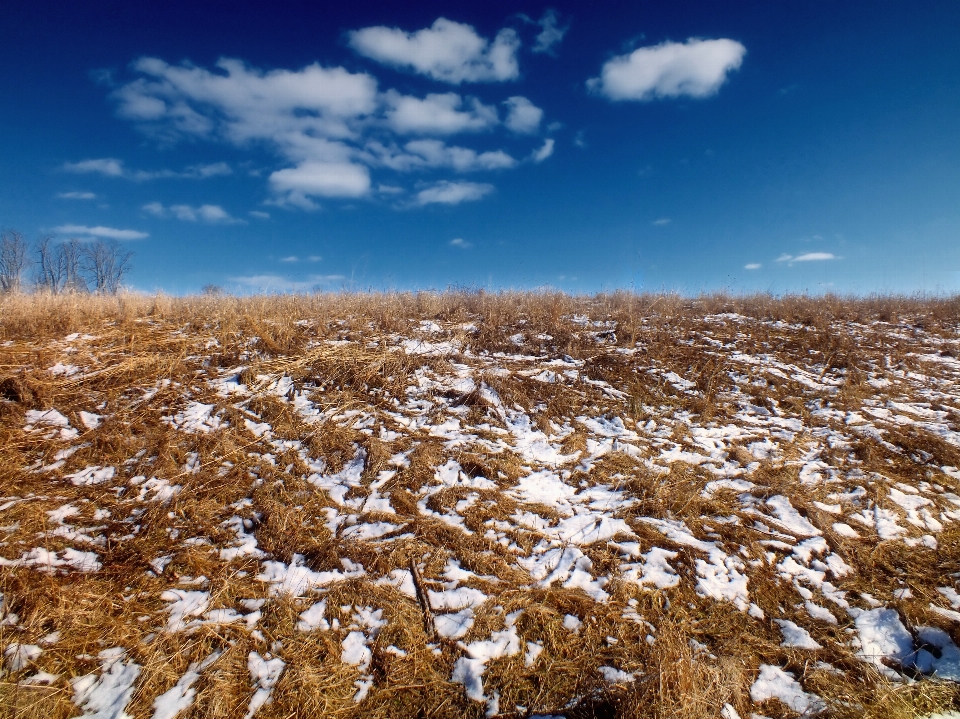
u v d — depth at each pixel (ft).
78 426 18.21
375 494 16.30
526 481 17.52
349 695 10.33
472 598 12.75
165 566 13.21
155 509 14.88
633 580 13.44
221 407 19.84
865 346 30.09
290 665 10.81
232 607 12.18
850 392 24.30
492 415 21.15
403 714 10.04
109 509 15.01
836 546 14.83
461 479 17.24
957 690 10.59
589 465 18.62
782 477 18.07
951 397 24.14
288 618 11.90
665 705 9.79
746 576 13.69
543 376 24.85
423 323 31.30
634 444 19.90
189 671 10.61
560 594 12.93
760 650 11.58
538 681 10.74
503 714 10.07
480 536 14.82
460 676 10.83
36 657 10.61
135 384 20.80
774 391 24.54
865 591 13.29
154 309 30.71
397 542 14.38
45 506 14.71
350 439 18.70
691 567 13.91
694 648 11.52
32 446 17.02
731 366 26.61
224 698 9.99
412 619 12.11
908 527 15.62
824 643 11.76
